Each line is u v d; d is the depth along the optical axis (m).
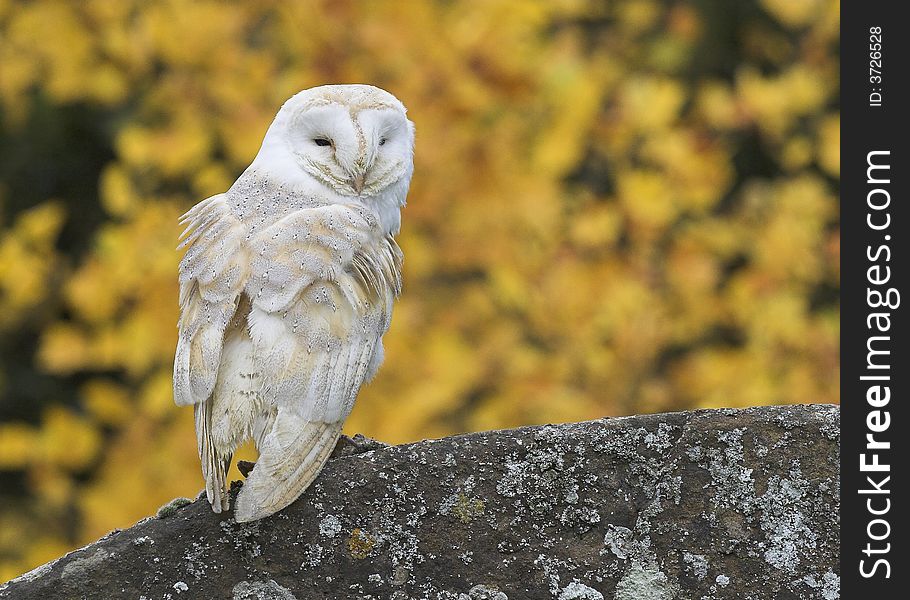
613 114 12.32
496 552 5.21
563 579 5.18
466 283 12.49
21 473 14.40
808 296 13.12
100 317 11.92
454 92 11.66
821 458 5.25
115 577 5.16
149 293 11.67
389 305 6.34
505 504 5.25
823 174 14.45
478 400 12.16
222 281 5.79
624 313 11.59
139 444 11.94
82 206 14.91
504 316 12.34
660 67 13.84
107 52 12.38
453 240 12.09
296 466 5.34
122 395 12.11
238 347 5.65
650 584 5.16
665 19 14.49
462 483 5.28
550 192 12.05
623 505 5.24
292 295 5.73
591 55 13.48
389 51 11.67
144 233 11.65
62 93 12.51
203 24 11.97
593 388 11.81
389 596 5.18
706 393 11.92
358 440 5.92
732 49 14.84
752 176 14.90
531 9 11.97
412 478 5.29
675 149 12.10
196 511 5.30
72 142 14.80
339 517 5.25
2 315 13.14
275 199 6.64
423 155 11.70
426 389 11.30
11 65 12.65
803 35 13.64
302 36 12.03
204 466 5.39
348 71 11.80
